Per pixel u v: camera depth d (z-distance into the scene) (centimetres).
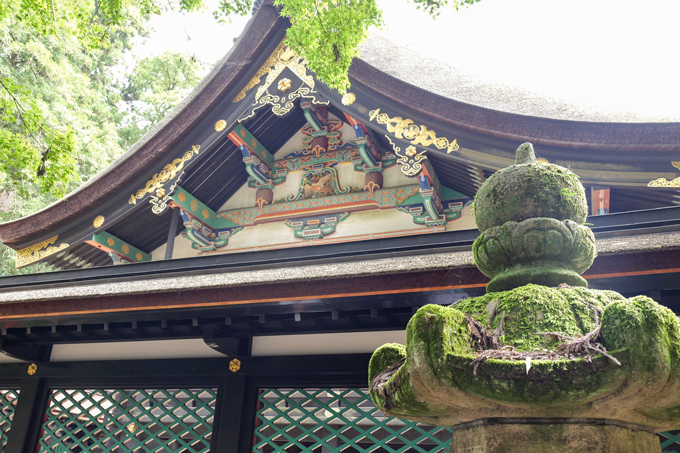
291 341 634
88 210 809
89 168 1620
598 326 163
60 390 726
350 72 704
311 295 471
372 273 446
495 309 185
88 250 976
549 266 195
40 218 813
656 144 527
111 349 708
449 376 156
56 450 700
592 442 163
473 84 738
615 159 550
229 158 898
